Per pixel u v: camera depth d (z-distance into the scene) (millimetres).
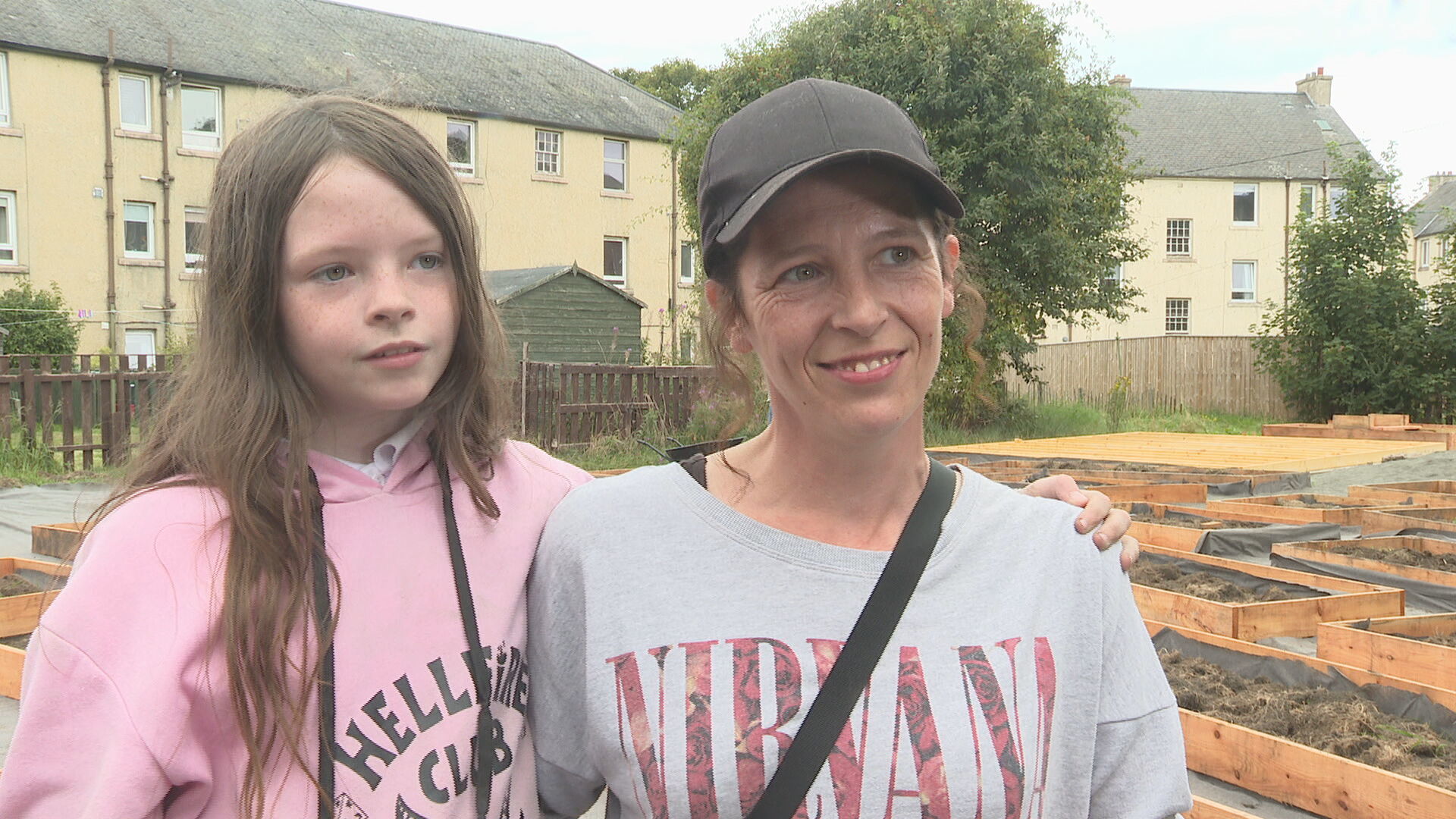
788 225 1350
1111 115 18172
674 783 1310
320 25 27000
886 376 1359
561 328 20766
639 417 14914
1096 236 18312
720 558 1420
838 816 1269
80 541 1566
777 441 1485
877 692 1314
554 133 27656
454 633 1577
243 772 1432
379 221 1536
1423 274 43375
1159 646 5066
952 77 16375
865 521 1460
